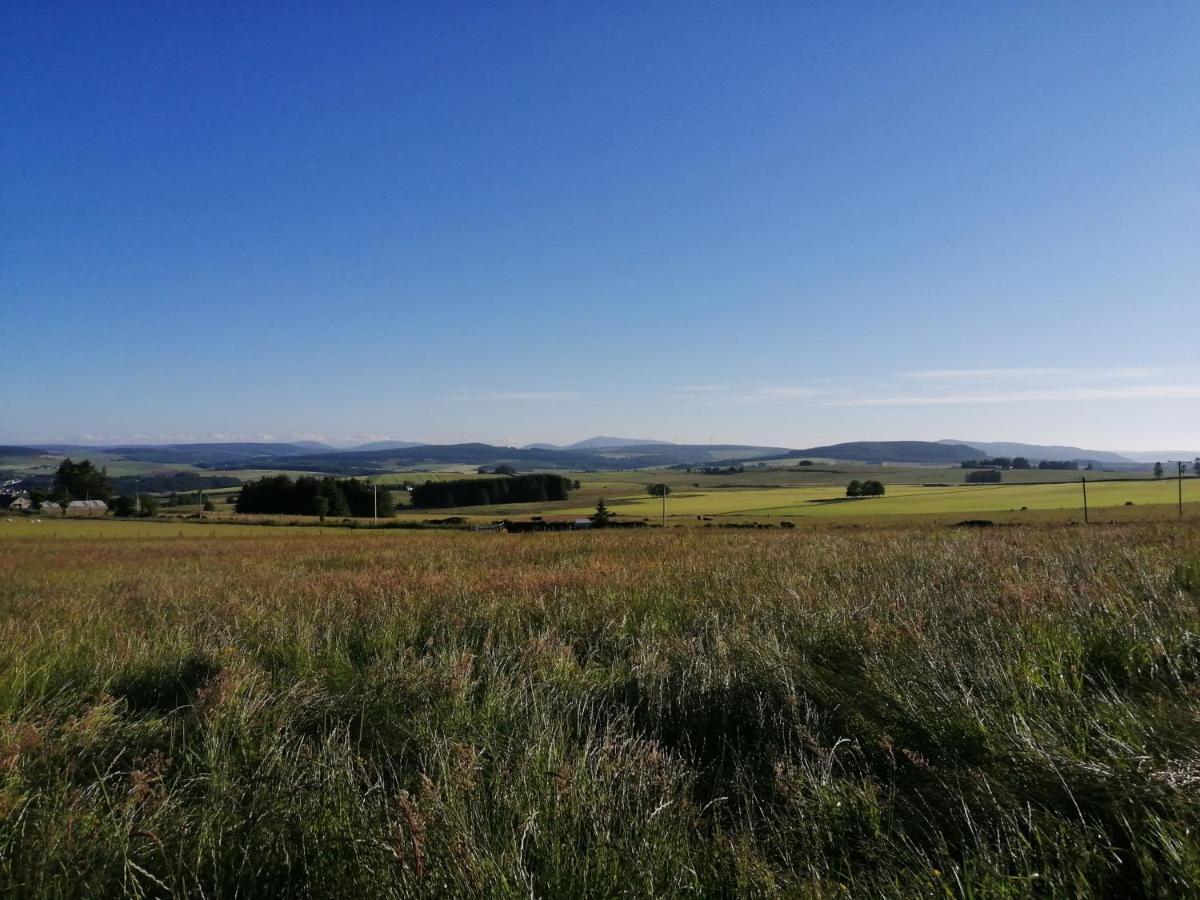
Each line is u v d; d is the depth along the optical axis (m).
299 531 58.44
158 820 3.61
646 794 3.63
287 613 9.34
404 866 3.00
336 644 7.44
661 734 4.70
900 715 4.65
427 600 10.11
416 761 4.45
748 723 4.84
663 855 3.14
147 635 8.03
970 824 3.20
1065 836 3.07
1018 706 4.39
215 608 10.23
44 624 9.16
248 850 3.33
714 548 22.58
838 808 3.53
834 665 6.14
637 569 14.35
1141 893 2.84
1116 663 5.60
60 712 5.22
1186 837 2.91
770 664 5.54
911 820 3.52
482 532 55.00
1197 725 4.01
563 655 6.55
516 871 2.96
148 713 5.37
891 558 14.48
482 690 5.74
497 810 3.49
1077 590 8.55
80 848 3.34
